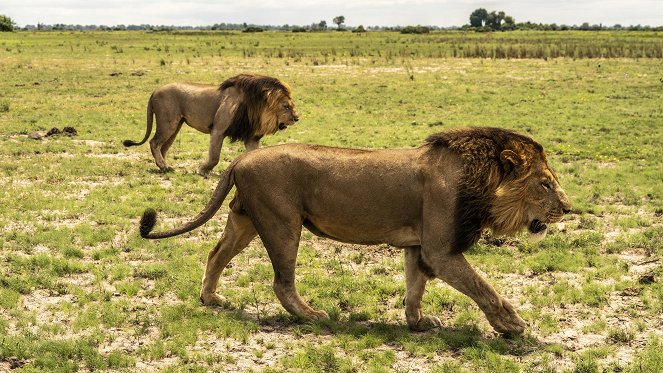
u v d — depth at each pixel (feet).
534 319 27.40
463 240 25.27
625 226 40.65
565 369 22.90
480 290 25.11
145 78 128.67
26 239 36.78
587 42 251.60
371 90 114.62
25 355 23.44
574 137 72.02
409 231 26.22
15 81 121.29
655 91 110.63
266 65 159.12
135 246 36.47
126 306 28.35
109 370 22.71
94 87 114.83
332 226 26.78
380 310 28.84
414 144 69.46
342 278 32.07
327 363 23.11
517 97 105.09
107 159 59.52
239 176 26.78
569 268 33.65
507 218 25.75
